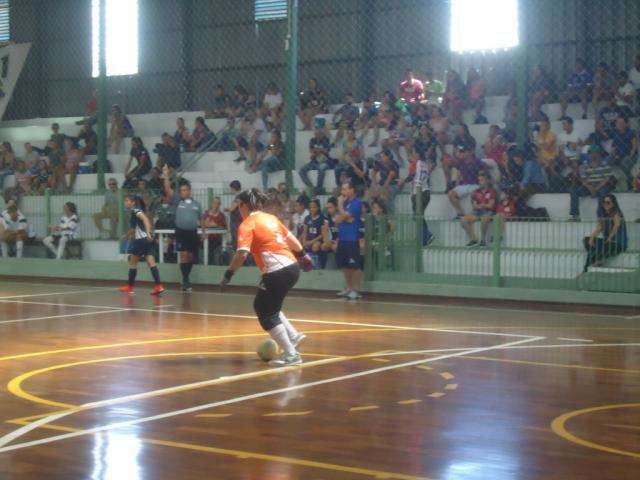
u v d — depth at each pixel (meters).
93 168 24.91
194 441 6.53
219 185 22.06
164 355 10.53
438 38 24.95
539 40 23.80
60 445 6.40
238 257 9.61
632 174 17.94
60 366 9.77
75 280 21.55
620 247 16.20
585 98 20.72
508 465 5.93
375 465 5.92
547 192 18.14
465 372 9.39
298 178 21.23
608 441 6.54
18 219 22.98
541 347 11.19
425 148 19.89
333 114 23.80
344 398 8.06
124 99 29.67
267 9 27.58
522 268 17.14
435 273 17.95
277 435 6.71
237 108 25.45
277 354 10.30
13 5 31.25
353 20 26.31
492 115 22.14
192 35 28.69
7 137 28.69
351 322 13.76
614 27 23.06
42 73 30.88
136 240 18.19
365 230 18.42
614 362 10.05
